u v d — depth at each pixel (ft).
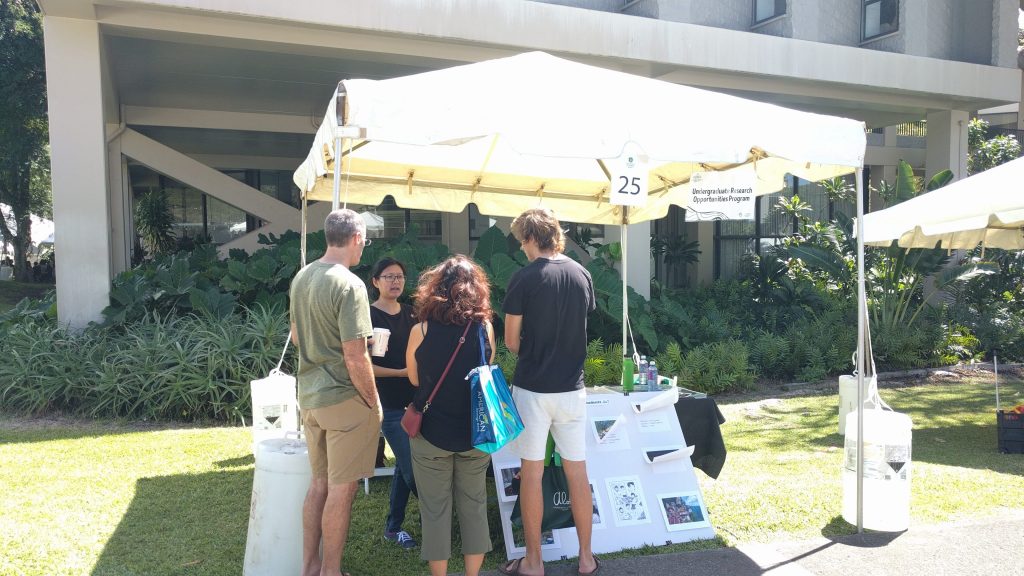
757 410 27.40
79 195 27.81
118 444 20.68
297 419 16.22
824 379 33.60
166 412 24.02
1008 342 38.93
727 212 14.60
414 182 20.48
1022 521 15.37
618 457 14.82
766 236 56.95
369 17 29.55
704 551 13.79
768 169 17.79
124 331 27.94
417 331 11.64
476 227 56.13
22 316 29.91
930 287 45.16
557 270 12.44
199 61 35.14
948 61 43.16
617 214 22.44
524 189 21.56
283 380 16.72
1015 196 20.31
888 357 36.11
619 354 28.43
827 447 21.84
